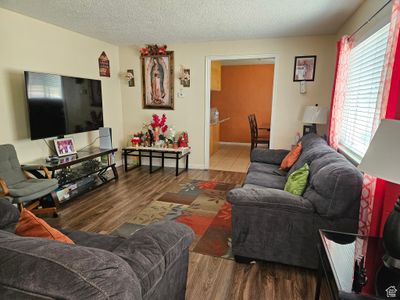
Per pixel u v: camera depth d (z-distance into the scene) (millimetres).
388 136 1077
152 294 1119
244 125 7723
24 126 3268
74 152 3744
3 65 2980
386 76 1638
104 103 4684
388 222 1224
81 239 1627
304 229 1906
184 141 4773
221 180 4316
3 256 775
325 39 4066
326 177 1826
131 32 3949
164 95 4934
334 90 3275
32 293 731
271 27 3658
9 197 2506
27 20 3205
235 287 1859
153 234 1306
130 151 4906
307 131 4211
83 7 2906
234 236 2062
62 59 3740
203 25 3572
